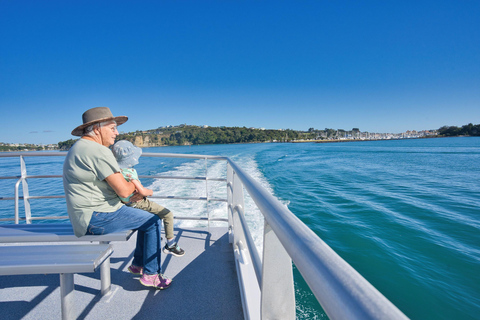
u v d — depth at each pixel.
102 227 1.97
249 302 1.80
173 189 12.30
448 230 8.29
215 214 8.28
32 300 2.21
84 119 2.02
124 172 2.23
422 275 5.63
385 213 9.99
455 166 28.50
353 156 44.62
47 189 14.58
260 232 6.80
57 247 1.82
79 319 2.01
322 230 8.17
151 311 2.08
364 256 6.46
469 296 4.94
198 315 2.03
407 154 49.03
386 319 0.27
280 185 15.83
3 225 2.20
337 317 0.35
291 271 0.97
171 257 2.96
